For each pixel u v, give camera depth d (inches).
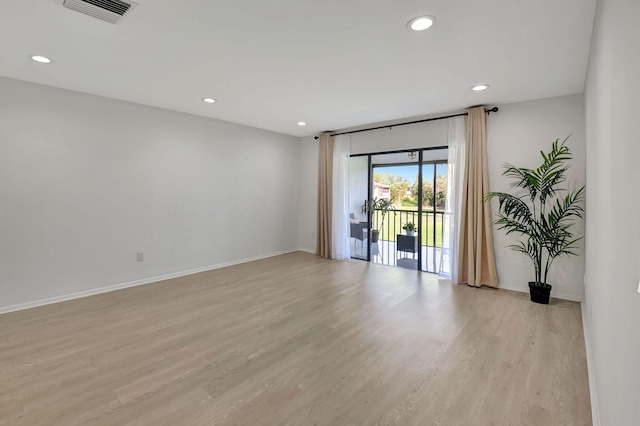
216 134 195.3
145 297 144.9
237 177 208.7
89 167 144.9
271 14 77.9
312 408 72.3
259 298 144.7
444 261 175.8
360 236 223.5
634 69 39.1
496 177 158.2
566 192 141.1
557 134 142.6
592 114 91.5
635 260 37.9
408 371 87.3
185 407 72.3
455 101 151.3
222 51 98.6
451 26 83.0
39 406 71.9
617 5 48.4
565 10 75.2
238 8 75.4
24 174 128.2
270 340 104.9
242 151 211.0
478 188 159.3
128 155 157.4
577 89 133.0
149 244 167.3
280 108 165.6
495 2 72.5
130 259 160.4
